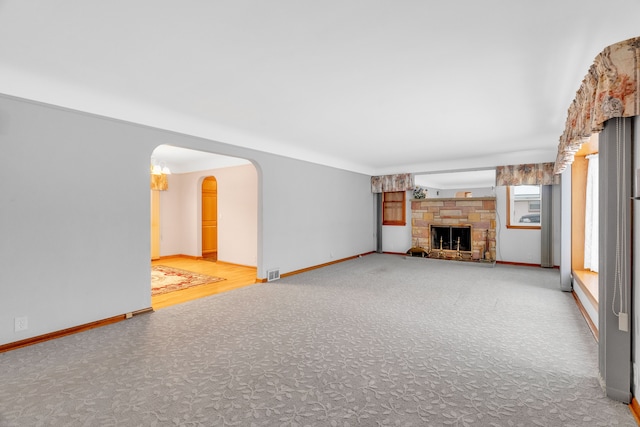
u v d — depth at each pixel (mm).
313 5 1849
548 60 2512
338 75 2812
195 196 7992
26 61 2568
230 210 7266
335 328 3307
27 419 1870
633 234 1977
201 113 3891
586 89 2199
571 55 2426
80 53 2436
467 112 3836
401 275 5930
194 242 8023
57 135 3094
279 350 2795
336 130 4688
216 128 4449
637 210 1919
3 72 2668
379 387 2215
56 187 3090
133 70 2729
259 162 5297
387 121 4227
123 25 2061
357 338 3053
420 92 3201
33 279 2951
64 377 2342
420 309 3918
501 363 2557
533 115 3936
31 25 2057
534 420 1855
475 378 2330
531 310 3879
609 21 1982
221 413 1932
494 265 6902
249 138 4969
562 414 1910
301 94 3271
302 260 6273
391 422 1847
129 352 2756
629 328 1986
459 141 5406
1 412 1935
